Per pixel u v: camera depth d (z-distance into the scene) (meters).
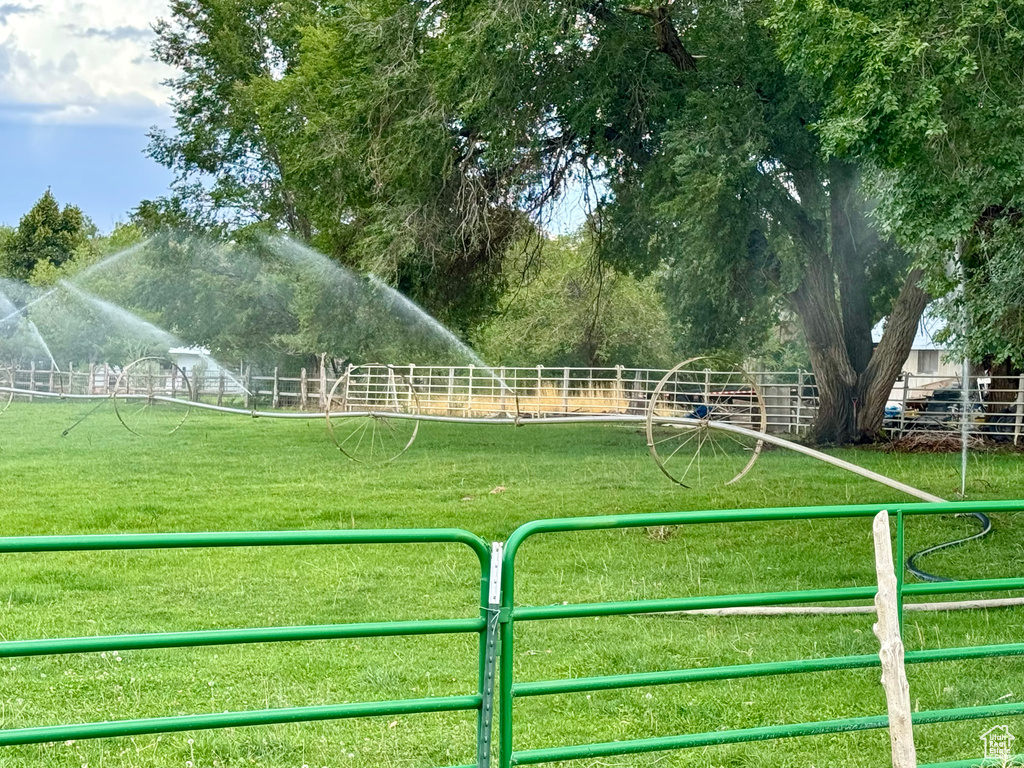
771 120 22.69
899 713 4.36
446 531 4.35
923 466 21.33
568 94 24.11
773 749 6.21
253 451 24.38
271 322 47.72
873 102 10.66
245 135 45.31
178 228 46.91
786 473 20.08
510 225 27.47
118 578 10.90
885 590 4.46
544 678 7.51
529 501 16.44
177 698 7.02
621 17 23.97
